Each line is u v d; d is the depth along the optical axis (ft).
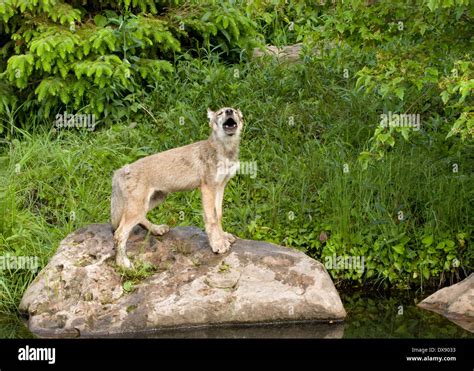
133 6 36.47
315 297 24.29
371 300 26.84
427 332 23.66
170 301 23.88
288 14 44.68
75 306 23.99
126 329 23.52
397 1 26.30
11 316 25.34
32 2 33.14
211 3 38.86
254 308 23.94
